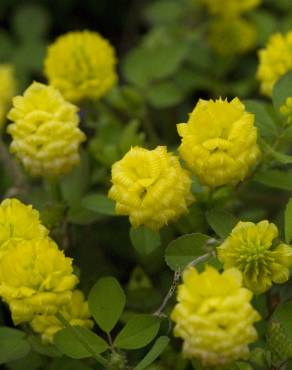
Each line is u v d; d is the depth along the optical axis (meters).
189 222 0.19
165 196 0.17
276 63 0.21
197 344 0.15
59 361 0.18
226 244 0.17
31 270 0.16
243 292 0.15
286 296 0.19
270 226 0.17
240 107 0.17
